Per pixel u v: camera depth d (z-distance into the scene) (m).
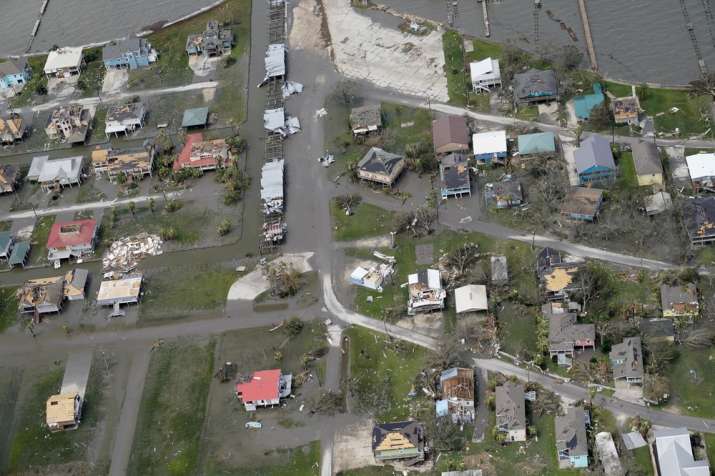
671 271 176.00
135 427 170.00
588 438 153.75
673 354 163.38
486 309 175.38
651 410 156.38
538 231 190.75
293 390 170.62
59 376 181.25
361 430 162.12
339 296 186.38
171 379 176.88
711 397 156.62
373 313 181.62
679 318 168.25
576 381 162.75
